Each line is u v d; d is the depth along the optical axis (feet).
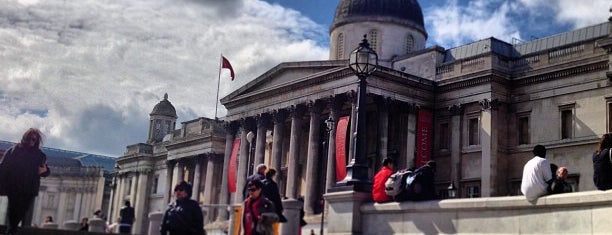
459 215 64.95
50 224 79.51
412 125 188.34
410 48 229.86
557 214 57.00
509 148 179.73
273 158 208.95
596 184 58.08
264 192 63.67
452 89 189.67
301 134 219.61
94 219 76.28
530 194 58.80
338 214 76.84
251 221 56.39
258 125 218.38
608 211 53.31
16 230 57.57
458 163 182.80
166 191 305.53
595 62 162.50
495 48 195.62
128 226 79.30
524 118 179.93
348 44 228.43
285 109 208.13
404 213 70.54
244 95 225.97
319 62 197.98
